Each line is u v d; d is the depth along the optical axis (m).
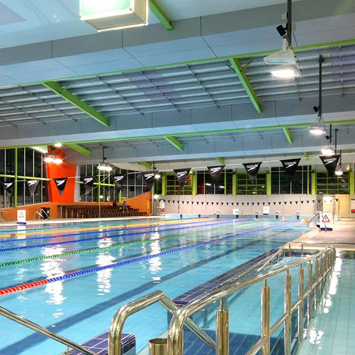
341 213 31.92
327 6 6.79
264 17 7.21
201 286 5.41
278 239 14.66
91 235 15.68
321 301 5.34
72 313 4.93
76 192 28.53
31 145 18.50
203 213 35.22
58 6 6.95
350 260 8.98
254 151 19.48
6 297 5.75
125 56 8.53
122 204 33.56
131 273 7.73
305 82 11.39
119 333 1.44
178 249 11.56
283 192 33.34
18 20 7.50
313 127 9.81
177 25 7.76
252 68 10.55
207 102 13.62
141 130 15.27
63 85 12.09
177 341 1.45
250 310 4.51
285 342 3.26
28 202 24.62
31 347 3.76
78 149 21.36
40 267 8.39
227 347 1.93
